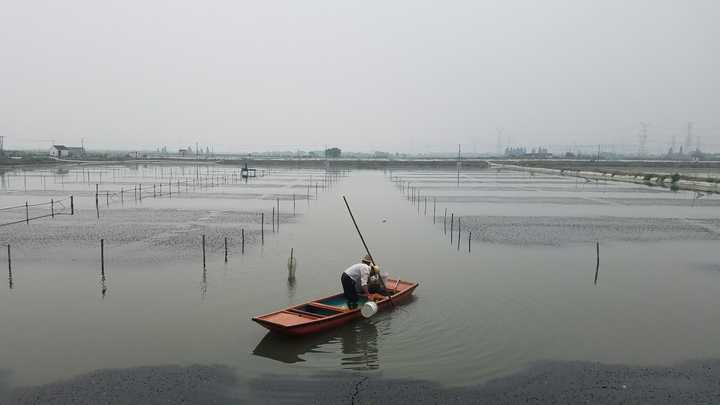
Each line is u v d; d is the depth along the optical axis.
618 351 16.20
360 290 18.86
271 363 15.11
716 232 38.41
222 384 13.86
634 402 13.20
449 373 14.62
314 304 18.42
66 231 35.31
